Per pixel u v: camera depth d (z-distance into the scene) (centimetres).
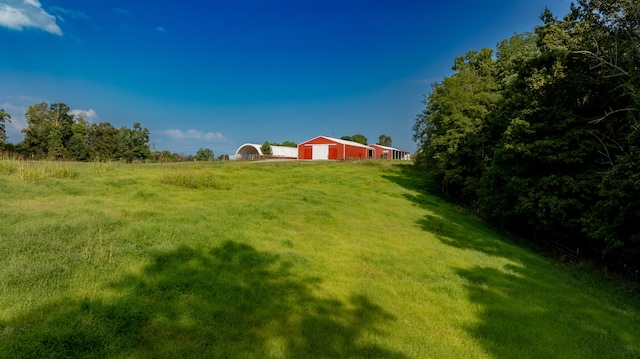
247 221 1220
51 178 1586
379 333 614
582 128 1451
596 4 1495
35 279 579
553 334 694
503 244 1581
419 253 1177
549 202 1451
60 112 6800
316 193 2083
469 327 686
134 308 539
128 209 1137
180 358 459
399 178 3706
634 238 1068
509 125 1723
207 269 754
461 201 2883
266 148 6556
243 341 527
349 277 869
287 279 791
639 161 1032
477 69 3853
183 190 1762
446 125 2752
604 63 1439
